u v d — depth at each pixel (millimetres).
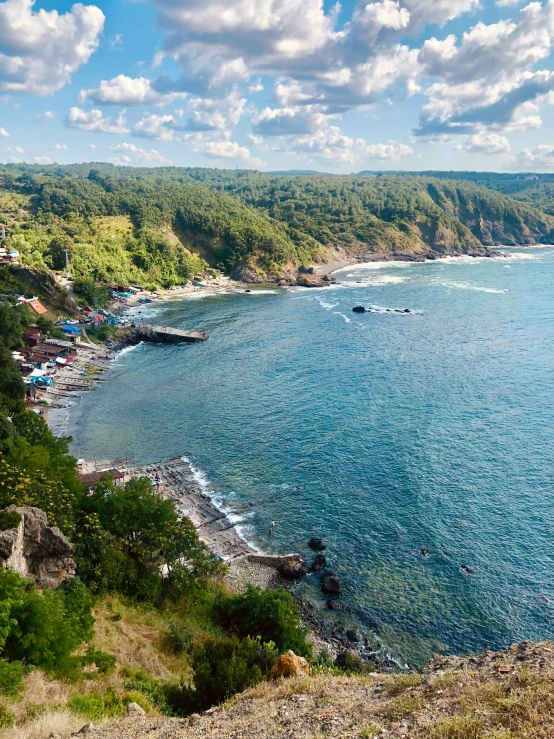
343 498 69062
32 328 131875
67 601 34906
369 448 82000
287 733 16766
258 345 142125
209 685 24562
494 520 63281
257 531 62844
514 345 134875
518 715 14758
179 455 81312
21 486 42906
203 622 42031
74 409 99875
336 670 27203
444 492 69438
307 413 96188
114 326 154750
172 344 145500
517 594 51719
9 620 25297
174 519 51062
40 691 23953
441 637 47344
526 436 84500
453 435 85438
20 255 185125
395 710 16875
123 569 44094
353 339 145250
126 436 88000
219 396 105750
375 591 53125
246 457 80625
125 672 30328
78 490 53000
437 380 111188
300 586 54094
